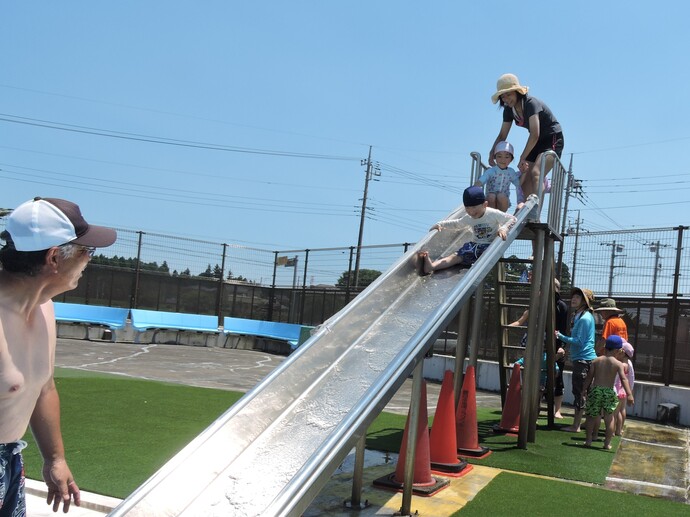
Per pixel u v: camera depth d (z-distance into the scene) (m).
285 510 3.15
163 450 6.96
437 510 5.43
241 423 4.20
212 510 3.52
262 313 24.75
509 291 16.44
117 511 3.20
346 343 5.67
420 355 4.72
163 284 24.34
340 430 3.69
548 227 8.32
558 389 11.36
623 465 7.61
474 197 7.11
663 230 13.31
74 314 21.70
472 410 7.68
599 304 14.14
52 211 2.50
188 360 17.78
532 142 8.56
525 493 6.03
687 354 12.84
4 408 2.51
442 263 7.19
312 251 22.91
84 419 8.41
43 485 5.50
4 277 2.51
